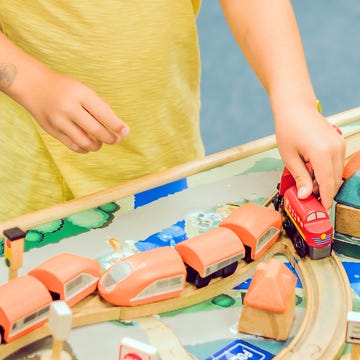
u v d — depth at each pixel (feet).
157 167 4.25
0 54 3.27
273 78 3.53
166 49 4.04
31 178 4.02
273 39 3.64
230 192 3.40
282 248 3.08
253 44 3.69
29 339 2.46
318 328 2.55
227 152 3.67
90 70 3.93
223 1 3.86
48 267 2.56
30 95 3.25
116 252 2.94
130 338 2.32
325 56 8.72
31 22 3.83
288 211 3.08
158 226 3.13
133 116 4.08
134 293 2.59
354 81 8.34
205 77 8.57
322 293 2.75
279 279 2.55
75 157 3.94
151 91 4.08
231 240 2.79
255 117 7.98
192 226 3.14
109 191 3.28
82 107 3.20
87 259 2.67
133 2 3.87
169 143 4.28
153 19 3.94
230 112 8.03
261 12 3.71
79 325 2.57
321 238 2.90
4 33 3.90
